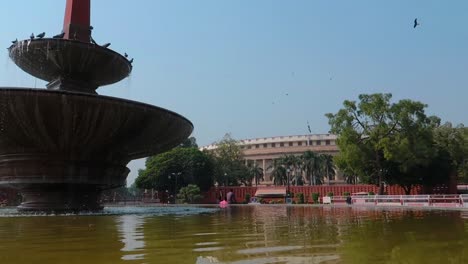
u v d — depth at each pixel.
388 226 9.04
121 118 16.12
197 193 67.06
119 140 17.28
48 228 8.90
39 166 16.41
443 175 49.50
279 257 4.75
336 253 4.99
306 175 93.00
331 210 22.20
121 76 20.89
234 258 4.71
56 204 17.23
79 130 15.82
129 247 5.71
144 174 75.06
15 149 16.41
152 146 19.45
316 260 4.52
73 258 4.84
